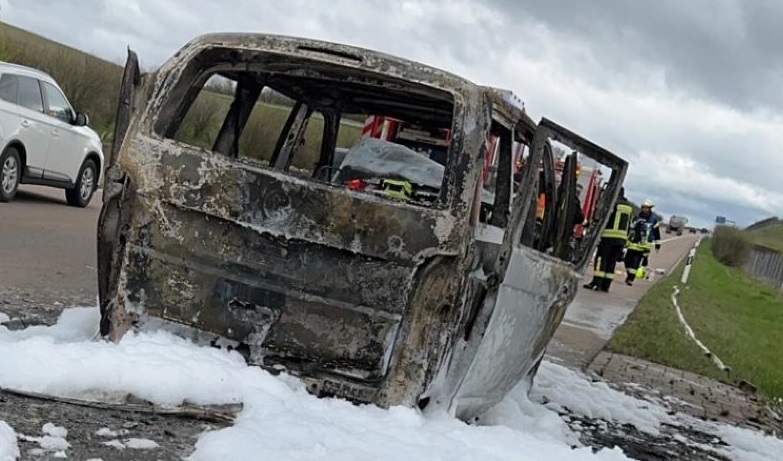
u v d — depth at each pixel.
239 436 3.75
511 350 5.31
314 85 5.99
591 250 6.12
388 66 4.62
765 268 58.22
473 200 4.38
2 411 3.79
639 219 24.89
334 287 4.38
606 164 5.89
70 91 27.48
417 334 4.35
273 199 4.41
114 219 4.61
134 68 4.72
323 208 4.37
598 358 10.93
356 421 4.11
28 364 4.09
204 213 4.47
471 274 4.41
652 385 9.78
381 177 6.20
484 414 5.77
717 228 72.00
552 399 7.60
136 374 4.13
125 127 4.68
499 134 5.14
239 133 5.99
